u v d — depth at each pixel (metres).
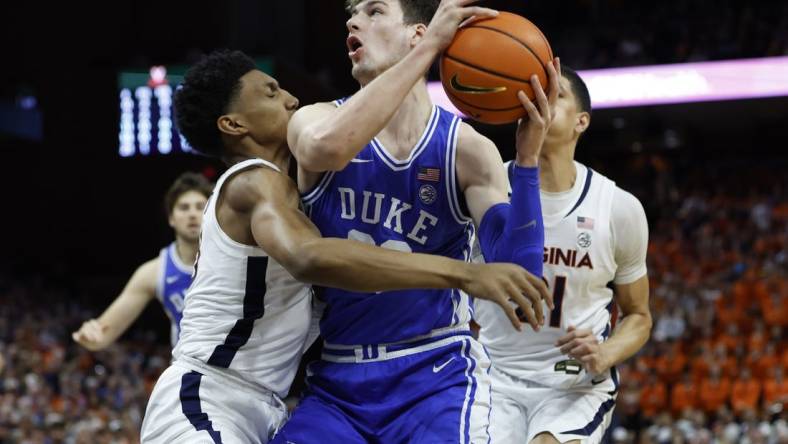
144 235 34.94
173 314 9.51
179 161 34.31
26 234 36.19
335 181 4.71
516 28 4.30
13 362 21.83
